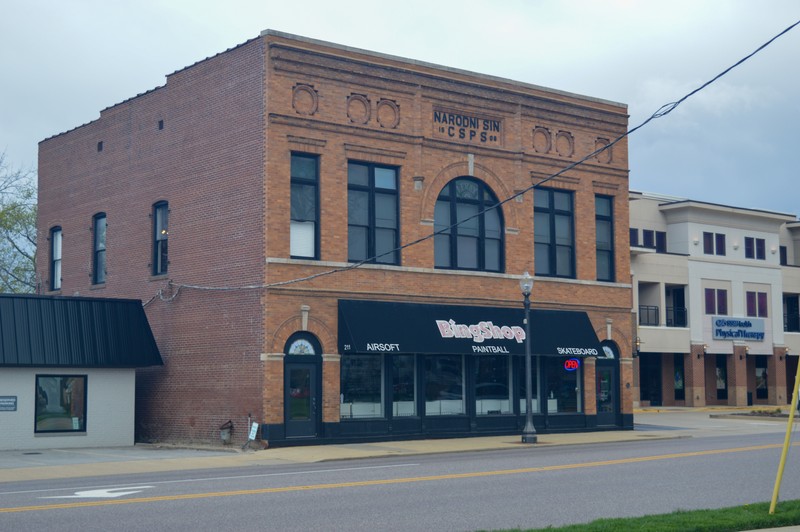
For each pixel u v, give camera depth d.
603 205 36.78
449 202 32.56
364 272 30.17
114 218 35.41
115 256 35.12
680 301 60.16
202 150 31.16
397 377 31.06
